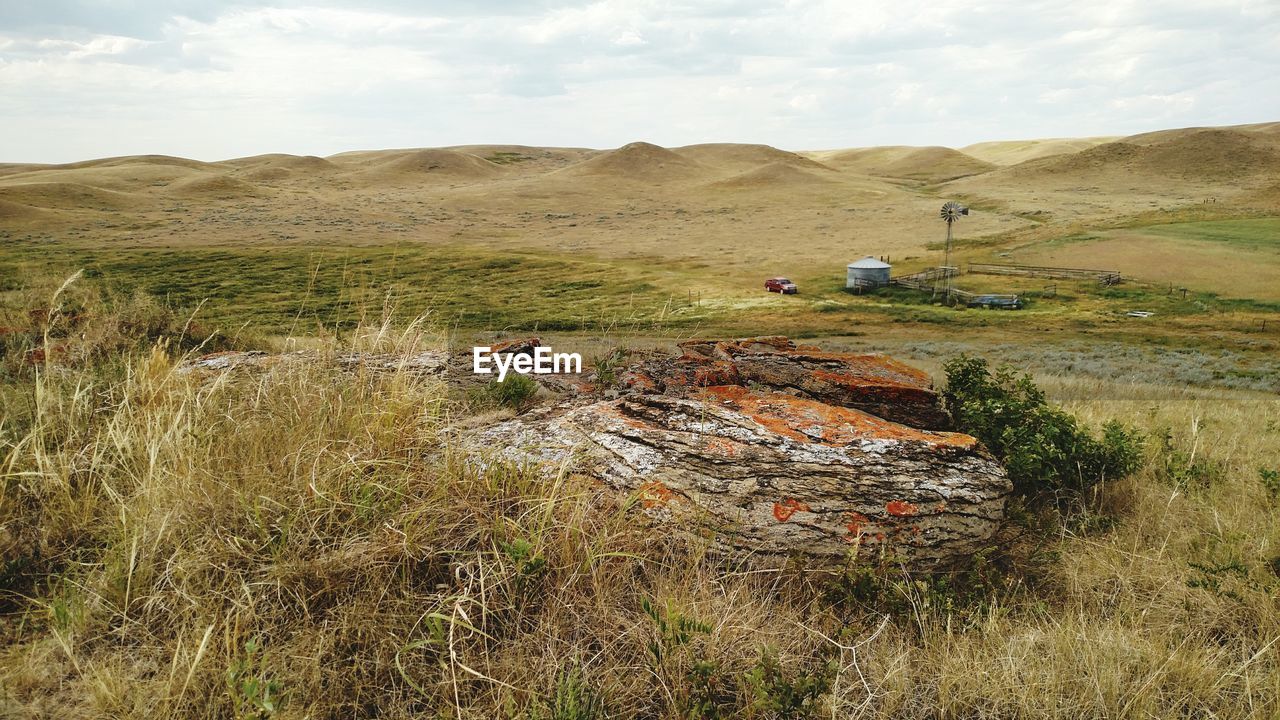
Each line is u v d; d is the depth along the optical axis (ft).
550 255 286.66
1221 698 7.86
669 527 10.16
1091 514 13.35
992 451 15.49
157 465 9.86
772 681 7.23
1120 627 9.11
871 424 13.23
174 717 6.32
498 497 9.80
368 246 302.25
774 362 18.71
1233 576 10.38
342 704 6.84
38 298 23.82
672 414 13.33
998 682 7.84
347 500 9.26
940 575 10.53
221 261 251.19
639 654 7.97
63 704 6.46
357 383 12.52
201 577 8.03
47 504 9.36
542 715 6.63
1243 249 218.18
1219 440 20.34
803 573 10.00
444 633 7.61
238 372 15.47
